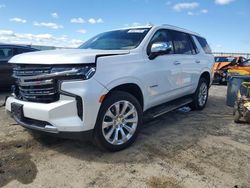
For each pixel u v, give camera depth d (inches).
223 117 224.2
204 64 242.5
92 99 126.3
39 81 130.1
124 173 121.3
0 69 304.8
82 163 130.6
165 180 115.5
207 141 163.3
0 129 178.1
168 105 200.5
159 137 169.0
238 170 125.5
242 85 216.2
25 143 154.2
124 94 145.1
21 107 136.9
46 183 112.3
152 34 175.3
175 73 193.8
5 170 122.2
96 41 189.9
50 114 125.3
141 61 158.6
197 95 241.3
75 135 127.7
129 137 150.3
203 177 118.4
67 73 124.0
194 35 239.5
